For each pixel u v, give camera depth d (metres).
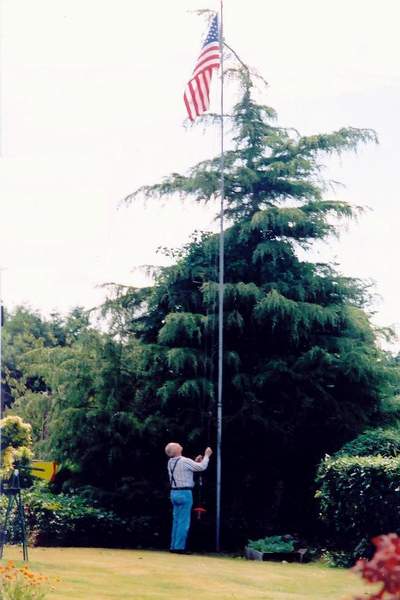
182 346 19.69
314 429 19.39
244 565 13.54
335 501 14.84
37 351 20.77
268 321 19.53
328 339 19.88
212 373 19.44
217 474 17.53
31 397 21.55
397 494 13.66
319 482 16.30
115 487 19.19
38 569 11.69
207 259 20.34
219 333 18.20
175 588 10.70
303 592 10.87
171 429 19.06
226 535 18.48
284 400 19.25
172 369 19.47
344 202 20.72
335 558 14.43
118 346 19.80
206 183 20.75
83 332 20.08
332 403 19.09
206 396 19.23
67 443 19.30
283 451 19.50
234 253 20.59
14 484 12.95
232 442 19.48
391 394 20.12
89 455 19.14
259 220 19.77
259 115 21.20
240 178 20.56
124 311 20.23
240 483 19.38
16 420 16.67
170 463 15.34
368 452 16.67
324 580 11.98
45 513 16.02
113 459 18.92
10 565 9.00
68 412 19.14
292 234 20.81
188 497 15.25
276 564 14.00
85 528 16.52
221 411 18.03
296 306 19.20
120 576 11.45
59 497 17.61
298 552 14.83
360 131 21.03
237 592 10.61
